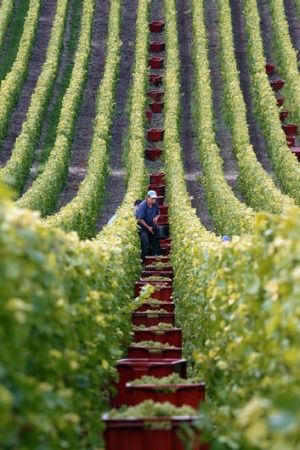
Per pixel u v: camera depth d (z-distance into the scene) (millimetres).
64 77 166125
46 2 196875
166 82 158375
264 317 25156
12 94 147750
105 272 37094
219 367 30328
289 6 194750
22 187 120750
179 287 62281
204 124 136625
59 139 129500
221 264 35094
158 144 142250
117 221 71375
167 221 105688
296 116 146000
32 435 18953
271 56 176125
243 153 121562
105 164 125375
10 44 178500
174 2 190000
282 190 117875
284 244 23766
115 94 161000
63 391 21703
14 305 18656
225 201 93250
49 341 22734
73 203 88438
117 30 179625
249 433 18250
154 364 35781
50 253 23172
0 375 17922
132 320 52000
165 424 27203
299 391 17875
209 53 176875
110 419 27438
